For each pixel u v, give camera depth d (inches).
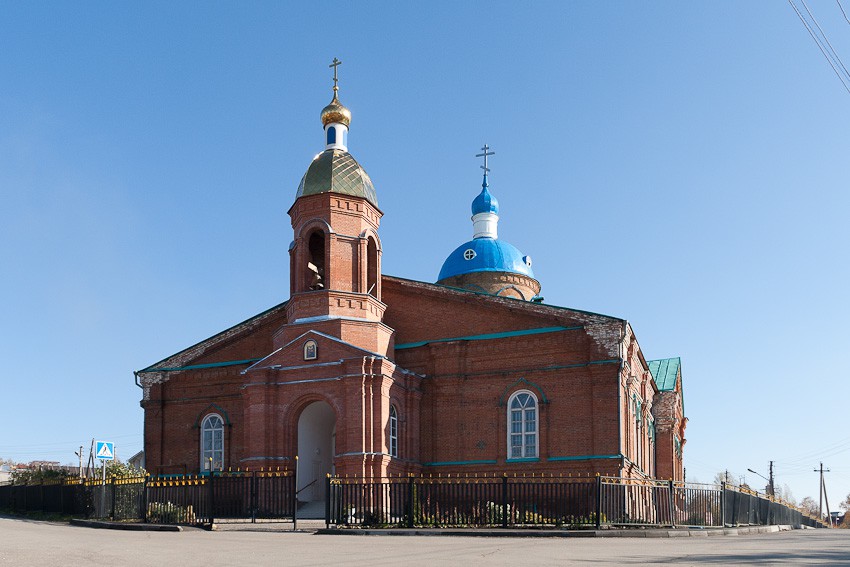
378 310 1432.1
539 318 1376.7
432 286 1459.2
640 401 1553.9
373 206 1470.2
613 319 1309.1
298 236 1437.0
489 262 2001.7
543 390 1339.8
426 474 1382.9
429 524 1013.8
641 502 1214.3
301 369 1358.3
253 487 1158.3
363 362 1314.0
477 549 713.0
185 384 1583.4
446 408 1398.9
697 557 620.7
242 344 1578.5
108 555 614.5
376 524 1019.3
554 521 1016.9
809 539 921.5
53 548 653.3
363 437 1290.6
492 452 1352.1
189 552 661.9
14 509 1344.7
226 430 1525.6
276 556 639.1
